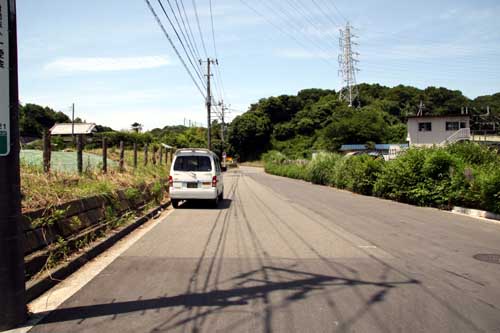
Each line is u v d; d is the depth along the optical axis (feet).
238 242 27.55
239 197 61.82
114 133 134.00
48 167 29.27
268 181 112.88
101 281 18.54
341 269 20.79
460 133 134.41
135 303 15.70
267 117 315.58
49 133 29.48
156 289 17.39
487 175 41.81
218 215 41.22
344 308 15.28
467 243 27.68
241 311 14.89
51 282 17.87
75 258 20.88
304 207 48.42
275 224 35.37
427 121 142.51
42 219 20.58
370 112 207.31
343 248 25.81
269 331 13.17
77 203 25.72
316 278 19.15
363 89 305.73
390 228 33.60
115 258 22.95
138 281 18.53
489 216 40.16
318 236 29.84
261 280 18.78
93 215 27.96
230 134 312.50
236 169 246.88
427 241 28.25
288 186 90.02
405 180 54.19
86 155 58.95
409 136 144.05
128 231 31.04
